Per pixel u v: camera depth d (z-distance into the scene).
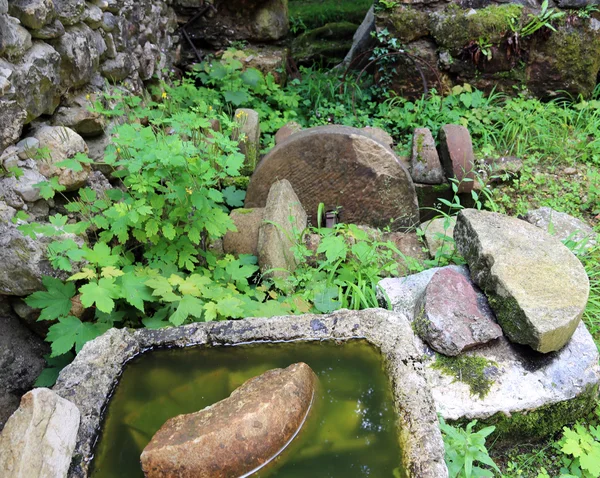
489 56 2.73
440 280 1.58
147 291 1.46
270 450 1.04
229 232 1.88
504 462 1.41
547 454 1.43
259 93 2.83
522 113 2.69
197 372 1.23
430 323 1.46
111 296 1.36
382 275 1.86
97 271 1.50
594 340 1.62
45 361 1.48
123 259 1.57
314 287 1.71
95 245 1.45
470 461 1.19
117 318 1.46
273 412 1.06
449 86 2.88
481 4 2.73
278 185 1.93
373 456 1.07
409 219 2.14
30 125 1.48
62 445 1.00
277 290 1.74
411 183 2.07
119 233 1.51
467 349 1.46
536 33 2.73
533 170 2.50
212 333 1.28
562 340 1.42
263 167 2.05
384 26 2.79
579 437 1.36
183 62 3.04
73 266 1.44
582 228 2.05
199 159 1.60
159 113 1.99
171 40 2.81
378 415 1.14
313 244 1.90
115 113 1.66
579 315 1.42
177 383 1.21
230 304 1.44
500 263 1.55
